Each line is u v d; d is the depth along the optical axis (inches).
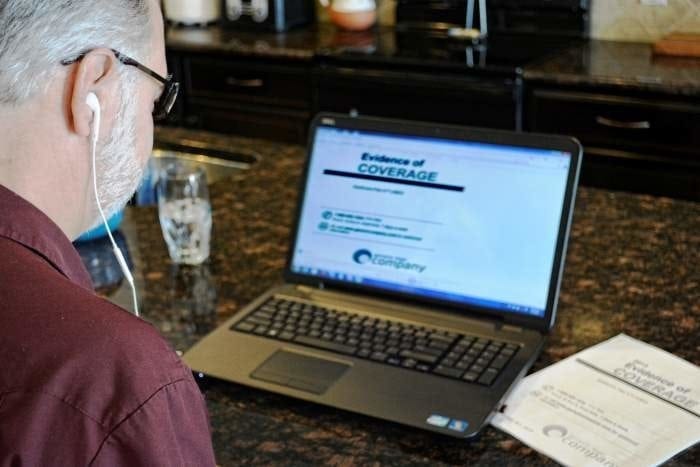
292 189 75.4
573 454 41.4
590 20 127.6
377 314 52.5
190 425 29.4
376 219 54.2
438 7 135.9
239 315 53.3
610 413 44.1
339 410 45.2
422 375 46.8
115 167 33.9
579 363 48.4
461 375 46.6
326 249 55.5
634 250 61.5
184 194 61.2
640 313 53.4
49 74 30.3
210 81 134.1
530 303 50.3
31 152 31.0
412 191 53.4
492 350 48.5
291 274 56.2
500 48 122.5
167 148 89.8
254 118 132.3
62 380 27.3
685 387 45.9
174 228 61.7
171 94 35.8
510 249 50.9
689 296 55.1
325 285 55.4
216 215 70.5
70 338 27.7
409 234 53.4
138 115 34.3
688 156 104.3
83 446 27.2
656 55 115.5
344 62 121.4
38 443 27.1
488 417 43.4
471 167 52.2
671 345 49.9
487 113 112.8
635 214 67.2
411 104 117.4
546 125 110.7
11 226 30.1
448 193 52.6
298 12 142.0
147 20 33.7
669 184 106.5
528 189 50.8
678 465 40.4
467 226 52.0
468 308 51.7
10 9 29.3
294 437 43.9
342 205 55.2
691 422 43.1
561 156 50.1
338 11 136.6
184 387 29.1
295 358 48.9
